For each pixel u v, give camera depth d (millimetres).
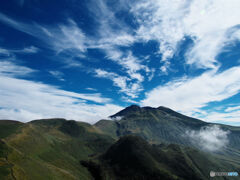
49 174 155250
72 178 175750
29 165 151375
